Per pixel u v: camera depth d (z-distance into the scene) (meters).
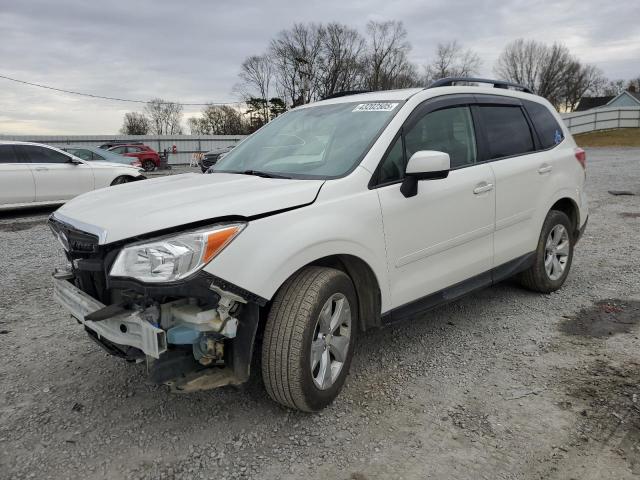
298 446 2.69
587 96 87.50
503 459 2.55
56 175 11.18
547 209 4.58
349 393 3.20
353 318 3.09
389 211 3.19
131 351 2.71
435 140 3.67
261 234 2.60
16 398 3.19
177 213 2.55
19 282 5.67
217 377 2.68
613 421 2.82
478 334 4.05
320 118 3.88
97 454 2.64
